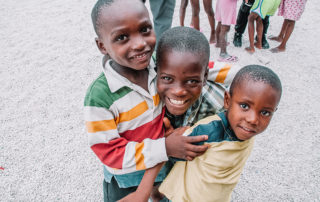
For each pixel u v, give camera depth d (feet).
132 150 3.66
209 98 4.45
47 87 11.82
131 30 3.12
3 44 15.28
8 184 7.98
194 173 4.05
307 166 7.97
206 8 13.00
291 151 8.45
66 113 10.42
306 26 15.64
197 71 3.37
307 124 9.35
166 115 4.33
